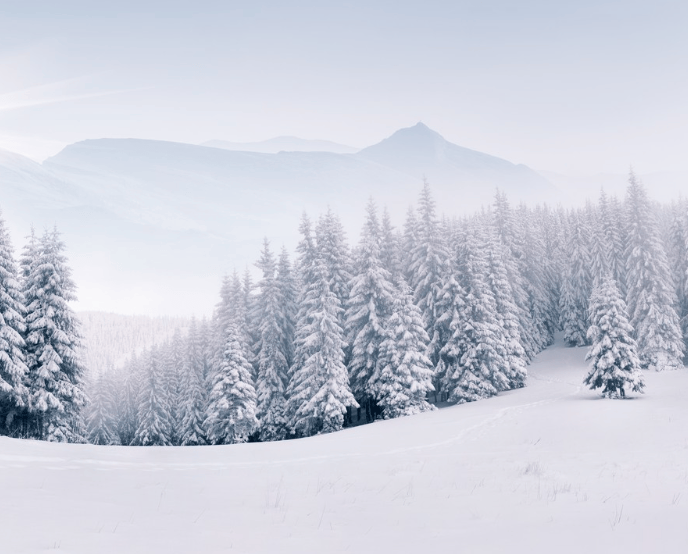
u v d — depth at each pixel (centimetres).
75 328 3444
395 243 4894
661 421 2453
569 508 888
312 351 4056
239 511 896
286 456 1955
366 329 4253
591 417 2742
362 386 4316
